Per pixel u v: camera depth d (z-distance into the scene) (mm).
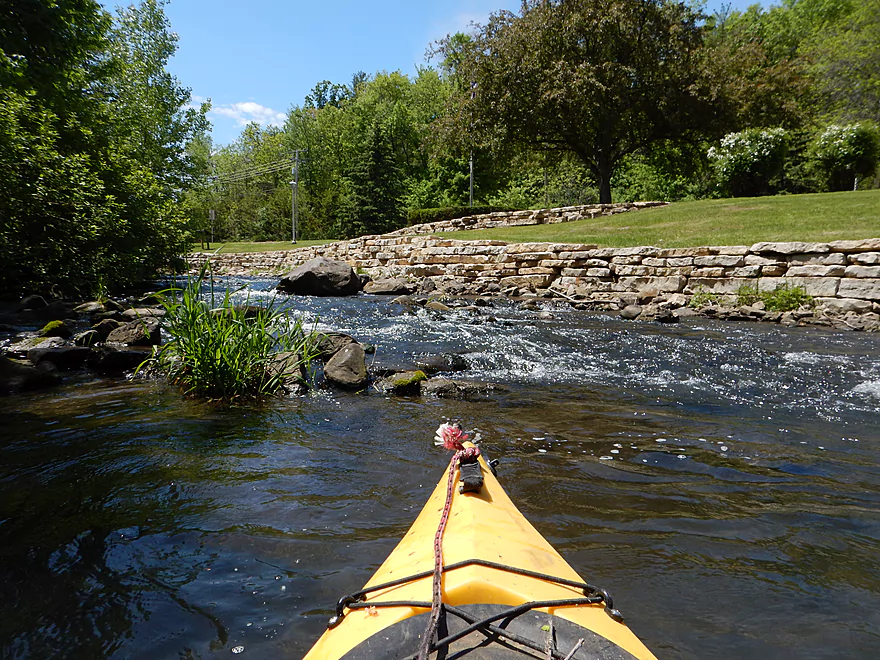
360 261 26641
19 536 3072
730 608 2479
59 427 4891
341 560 2855
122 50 27234
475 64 32438
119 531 3141
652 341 9555
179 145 29594
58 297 13602
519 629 1247
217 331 6309
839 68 39812
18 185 11508
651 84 30406
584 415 5520
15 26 11750
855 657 2176
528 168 41031
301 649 2195
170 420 5168
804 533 3172
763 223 17938
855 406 5906
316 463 4184
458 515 1949
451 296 17219
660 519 3328
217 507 3443
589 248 17484
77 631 2297
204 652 2176
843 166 27281
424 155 64938
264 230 65375
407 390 6324
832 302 12219
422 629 1255
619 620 1426
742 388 6645
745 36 50812
